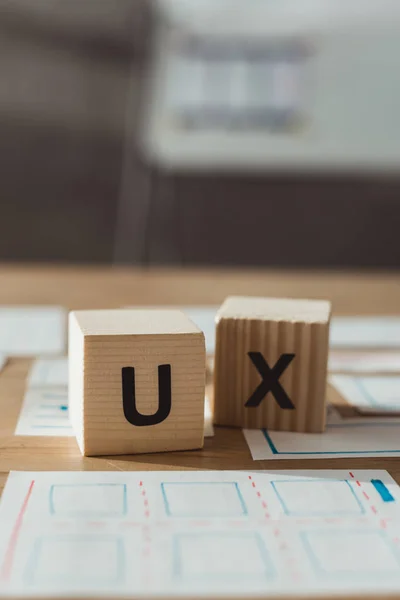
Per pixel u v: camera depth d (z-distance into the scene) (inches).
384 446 21.1
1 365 29.6
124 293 47.6
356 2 83.4
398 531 15.6
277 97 86.9
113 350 19.4
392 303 46.3
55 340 34.7
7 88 87.0
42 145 88.9
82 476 18.3
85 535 15.1
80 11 85.5
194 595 13.1
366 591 13.4
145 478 18.3
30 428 22.0
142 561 14.1
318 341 21.7
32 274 54.4
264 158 89.2
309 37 85.0
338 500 17.1
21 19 85.3
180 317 22.0
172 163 89.5
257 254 92.4
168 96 87.7
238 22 84.8
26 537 14.9
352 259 94.0
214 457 19.9
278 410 22.4
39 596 12.9
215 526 15.6
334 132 87.9
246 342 22.1
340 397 26.5
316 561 14.3
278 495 17.4
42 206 90.6
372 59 85.2
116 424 19.8
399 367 31.0
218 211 91.2
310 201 90.7
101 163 89.7
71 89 87.5
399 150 88.4
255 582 13.5
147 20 85.6
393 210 91.0
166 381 19.9
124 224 91.5
